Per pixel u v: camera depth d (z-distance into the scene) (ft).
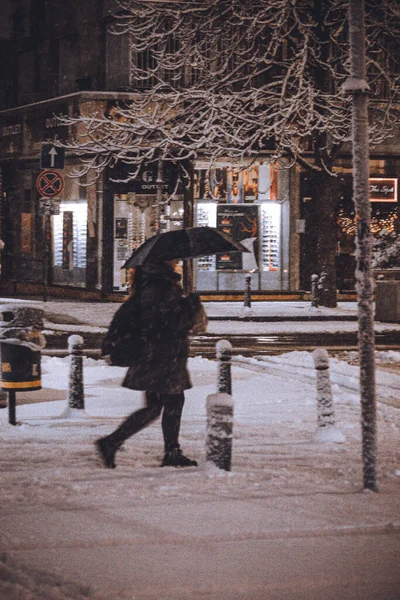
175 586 22.59
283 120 119.75
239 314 120.37
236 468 37.09
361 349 33.83
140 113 138.00
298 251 147.02
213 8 125.29
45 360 77.51
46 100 155.02
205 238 37.35
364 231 34.22
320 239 130.82
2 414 52.08
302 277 147.64
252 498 31.60
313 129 121.49
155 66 145.69
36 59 165.68
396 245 150.51
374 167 151.53
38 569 23.67
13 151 166.09
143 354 36.60
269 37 139.64
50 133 156.15
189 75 144.15
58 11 159.63
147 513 29.35
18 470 36.09
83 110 146.72
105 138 128.06
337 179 130.52
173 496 31.71
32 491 32.07
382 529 27.99
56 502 30.66
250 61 122.01
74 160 151.23
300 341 96.68
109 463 36.99
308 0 125.49
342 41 136.15
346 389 63.93
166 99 127.13
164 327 36.65
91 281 147.54
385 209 152.05
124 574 23.47
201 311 36.91
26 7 165.58
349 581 23.31
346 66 119.96
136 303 36.83
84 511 29.53
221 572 23.77
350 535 27.58
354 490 33.35
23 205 166.09
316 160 128.77
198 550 25.71
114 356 36.76
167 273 37.01
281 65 122.11
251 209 146.00
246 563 24.58
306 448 42.19
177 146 127.24
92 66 151.64
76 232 152.05
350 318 121.29
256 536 27.12
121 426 37.29
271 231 146.72
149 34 141.59
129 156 142.82
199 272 145.28
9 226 170.50
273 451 41.27
